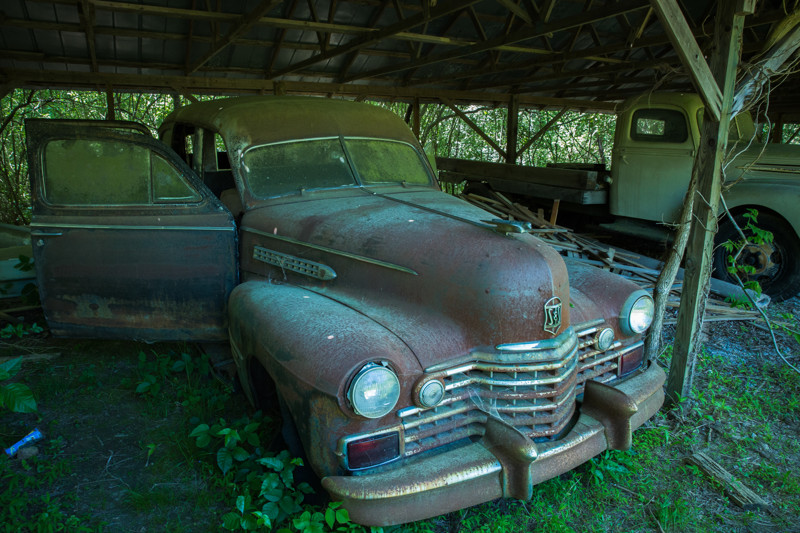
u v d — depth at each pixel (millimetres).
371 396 2162
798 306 5719
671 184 6387
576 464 2568
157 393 3561
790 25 3277
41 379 3770
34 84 8398
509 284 2457
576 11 8336
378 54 9477
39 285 3521
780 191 5551
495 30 9047
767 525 2691
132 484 2789
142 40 7977
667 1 2908
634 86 12070
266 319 2689
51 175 3432
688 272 3551
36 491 2711
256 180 3701
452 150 16219
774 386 4062
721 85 3305
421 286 2639
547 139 16344
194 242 3504
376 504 2131
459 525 2588
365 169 3953
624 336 3104
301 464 2520
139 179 3453
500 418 2453
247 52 9000
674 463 3164
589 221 7711
